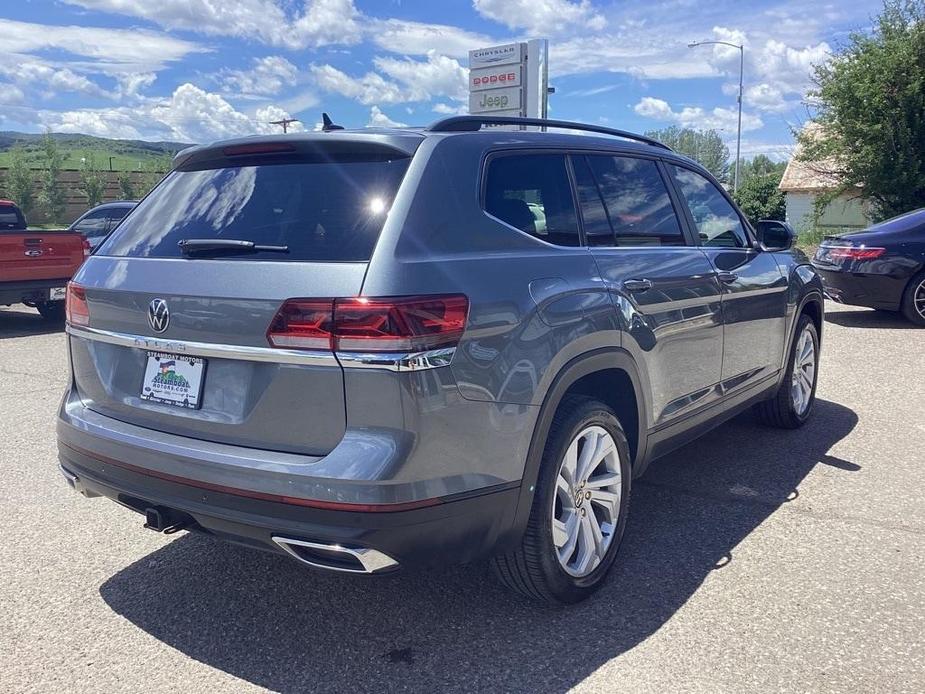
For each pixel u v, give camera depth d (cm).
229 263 277
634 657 288
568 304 306
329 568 258
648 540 387
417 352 249
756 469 487
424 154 288
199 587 347
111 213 1512
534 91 1634
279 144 308
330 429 254
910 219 1028
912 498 437
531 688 272
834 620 311
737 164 3866
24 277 1052
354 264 256
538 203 327
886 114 2055
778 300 499
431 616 320
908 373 747
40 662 290
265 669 286
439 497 257
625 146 397
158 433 291
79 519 422
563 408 314
